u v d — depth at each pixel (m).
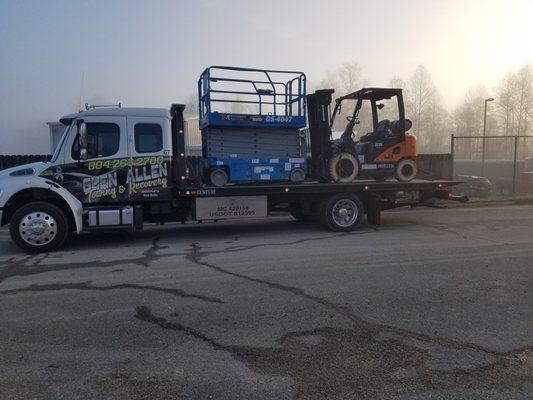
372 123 12.57
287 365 3.83
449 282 6.20
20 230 8.54
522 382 3.55
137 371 3.75
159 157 9.31
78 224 8.80
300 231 10.77
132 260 7.81
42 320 4.92
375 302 5.39
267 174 10.56
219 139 10.31
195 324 4.75
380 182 11.04
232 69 10.42
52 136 13.73
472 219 12.49
